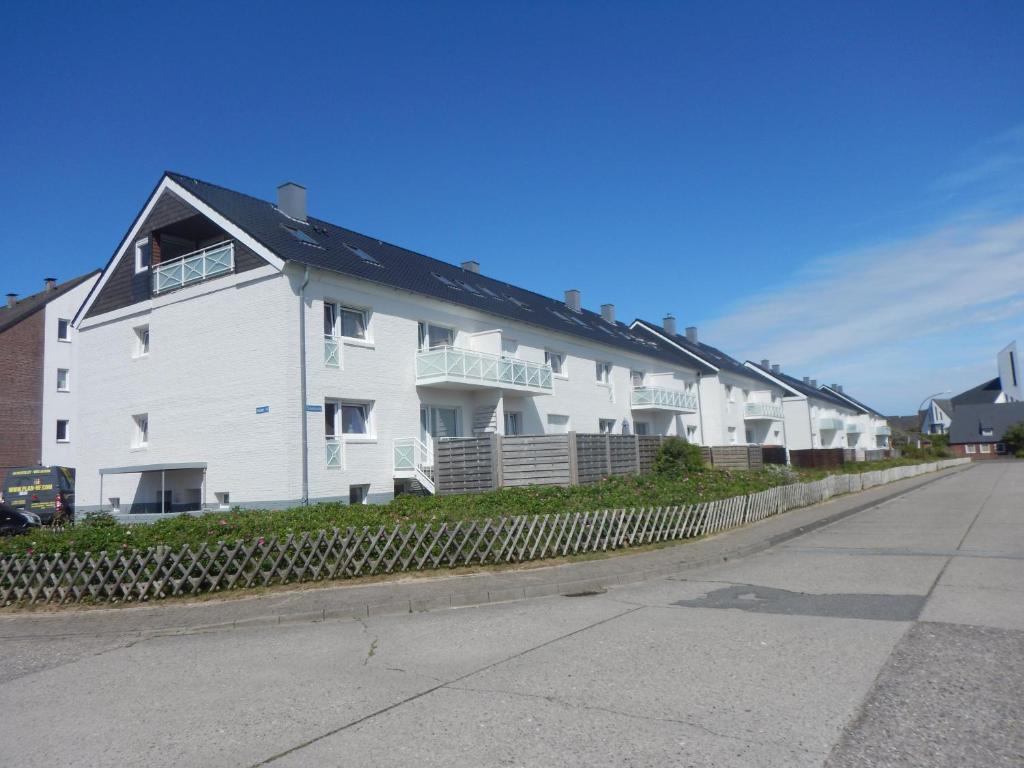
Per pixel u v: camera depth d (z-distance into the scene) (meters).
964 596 8.26
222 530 10.65
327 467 18.19
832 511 20.08
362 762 4.22
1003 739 4.23
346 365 19.14
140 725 5.09
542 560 11.40
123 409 21.20
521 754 4.23
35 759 4.54
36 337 32.53
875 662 5.79
